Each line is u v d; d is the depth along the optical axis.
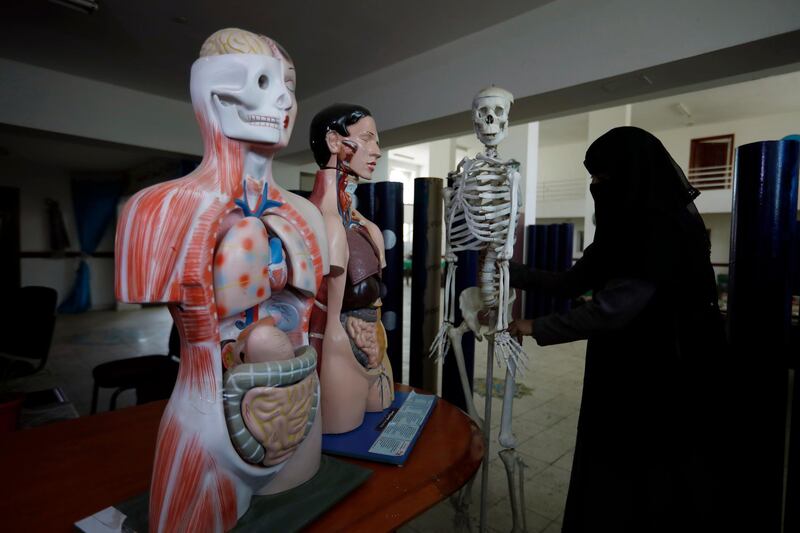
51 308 2.82
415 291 2.27
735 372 1.34
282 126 0.93
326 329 1.31
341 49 3.33
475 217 1.43
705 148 10.02
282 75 0.93
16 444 1.29
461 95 3.14
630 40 2.33
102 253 8.02
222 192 0.88
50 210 7.38
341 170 1.38
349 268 1.34
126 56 3.36
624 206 1.19
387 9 2.75
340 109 1.35
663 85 2.56
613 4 2.38
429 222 2.22
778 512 1.34
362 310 1.39
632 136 1.23
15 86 3.44
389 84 3.66
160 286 0.78
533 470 2.40
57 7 2.67
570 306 5.46
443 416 1.48
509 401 1.49
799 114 8.86
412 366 2.30
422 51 3.36
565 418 3.10
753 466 1.31
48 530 0.89
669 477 1.13
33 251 7.30
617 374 1.22
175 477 0.81
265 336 0.88
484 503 1.46
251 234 0.90
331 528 0.90
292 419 0.91
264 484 0.93
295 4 2.69
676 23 2.18
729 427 1.33
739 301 1.35
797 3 1.86
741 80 2.49
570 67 2.56
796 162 1.27
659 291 1.16
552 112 3.16
